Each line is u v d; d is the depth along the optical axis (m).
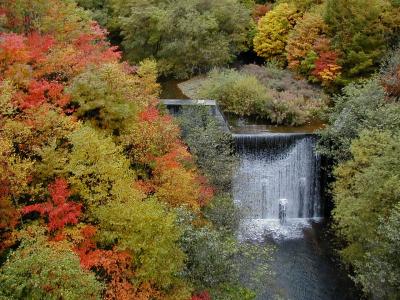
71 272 14.70
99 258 18.14
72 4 31.06
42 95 21.84
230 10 50.91
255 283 25.28
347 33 43.00
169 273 18.62
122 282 18.34
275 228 33.72
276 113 39.66
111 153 20.97
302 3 49.53
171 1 51.94
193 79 48.06
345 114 32.56
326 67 43.44
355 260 24.00
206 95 42.06
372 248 22.89
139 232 18.56
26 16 27.88
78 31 28.56
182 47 48.19
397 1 43.56
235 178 33.31
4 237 18.50
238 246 24.97
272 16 49.31
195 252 20.28
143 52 51.53
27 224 18.75
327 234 32.88
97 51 28.39
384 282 20.30
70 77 24.55
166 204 21.56
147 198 22.09
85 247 18.47
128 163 22.16
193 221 23.50
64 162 19.28
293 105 39.69
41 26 27.61
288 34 48.50
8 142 18.50
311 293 27.06
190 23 47.78
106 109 23.42
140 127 24.50
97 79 23.23
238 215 28.75
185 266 19.69
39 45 24.88
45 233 18.70
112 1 55.53
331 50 43.88
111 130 24.33
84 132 19.67
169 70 49.44
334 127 32.84
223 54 49.19
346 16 43.38
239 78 42.16
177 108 37.06
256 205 35.66
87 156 19.59
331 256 30.36
